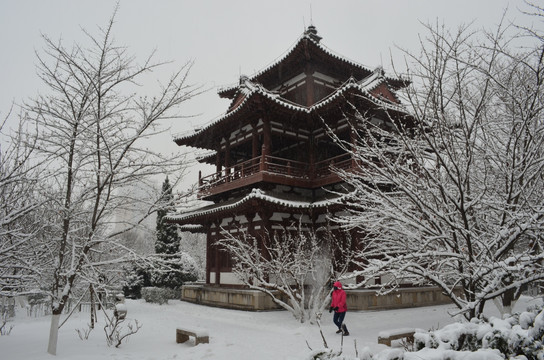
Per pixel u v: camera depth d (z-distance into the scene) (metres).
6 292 9.26
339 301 14.14
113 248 11.60
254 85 23.55
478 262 7.44
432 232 8.10
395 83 23.72
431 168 8.64
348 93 20.08
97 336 13.36
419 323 16.75
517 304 19.25
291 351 11.48
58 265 10.32
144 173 11.03
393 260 7.95
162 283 32.69
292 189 24.77
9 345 11.45
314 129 25.66
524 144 8.22
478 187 9.42
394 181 8.17
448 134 8.02
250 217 23.08
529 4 7.55
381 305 20.20
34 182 9.82
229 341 12.95
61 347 11.23
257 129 25.34
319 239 22.97
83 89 10.51
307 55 26.28
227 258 25.20
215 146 29.62
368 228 10.96
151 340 13.33
